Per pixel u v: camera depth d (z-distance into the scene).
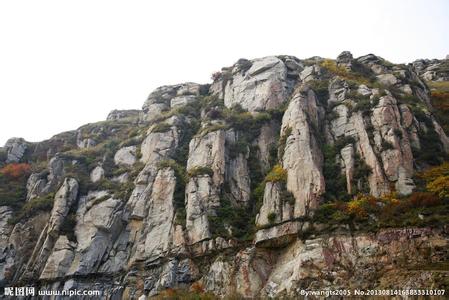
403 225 38.09
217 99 69.00
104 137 77.75
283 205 44.00
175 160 58.19
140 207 53.44
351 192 44.50
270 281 40.31
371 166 45.69
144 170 57.19
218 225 46.75
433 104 61.34
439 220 37.16
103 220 53.28
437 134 50.62
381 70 62.28
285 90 63.72
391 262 36.47
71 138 78.62
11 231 56.38
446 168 44.75
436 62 99.38
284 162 48.62
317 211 42.25
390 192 43.00
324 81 59.69
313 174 45.03
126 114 92.25
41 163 70.75
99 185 59.31
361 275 36.47
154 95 80.50
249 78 67.06
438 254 35.41
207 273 43.81
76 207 56.66
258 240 42.66
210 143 55.12
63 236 52.91
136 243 51.22
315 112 53.78
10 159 72.38
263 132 57.56
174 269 45.03
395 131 47.72
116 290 47.72
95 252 51.25
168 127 62.91
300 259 39.00
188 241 46.31
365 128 49.25
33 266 51.66
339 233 39.84
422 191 42.03
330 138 51.75
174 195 51.59
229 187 51.50
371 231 38.94
